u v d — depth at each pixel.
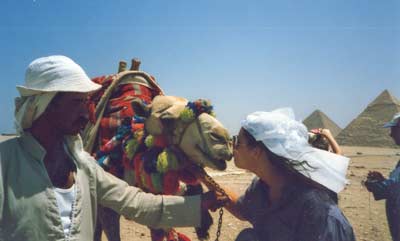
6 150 3.02
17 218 2.90
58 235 2.99
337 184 3.24
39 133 3.15
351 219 9.92
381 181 5.65
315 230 3.12
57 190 3.06
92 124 5.56
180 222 3.70
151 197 3.65
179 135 4.70
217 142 4.58
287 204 3.29
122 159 5.28
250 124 3.38
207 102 4.64
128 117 5.38
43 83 3.06
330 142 4.78
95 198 3.33
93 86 3.21
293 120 3.48
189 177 4.77
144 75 5.91
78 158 3.28
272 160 3.36
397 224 5.44
